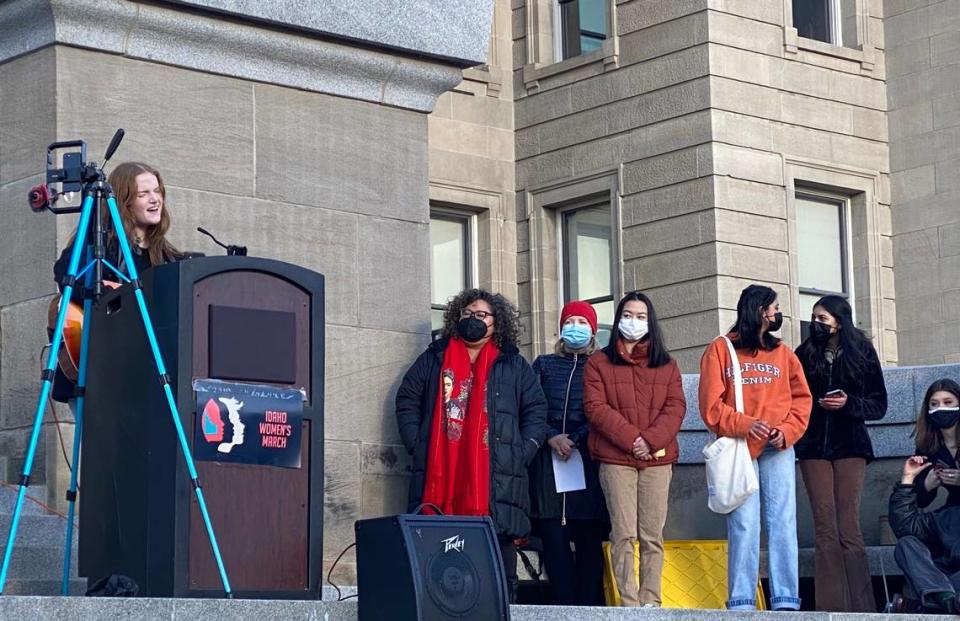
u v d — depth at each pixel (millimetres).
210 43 10281
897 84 25344
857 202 25047
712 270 22953
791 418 9930
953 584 9672
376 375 10734
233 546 7480
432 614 6855
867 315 24828
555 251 25281
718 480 9766
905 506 10070
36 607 6316
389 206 11000
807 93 24406
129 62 10055
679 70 23656
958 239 24500
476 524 7113
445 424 9820
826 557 10398
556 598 10070
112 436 7633
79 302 8156
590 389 9891
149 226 8578
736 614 8484
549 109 25266
